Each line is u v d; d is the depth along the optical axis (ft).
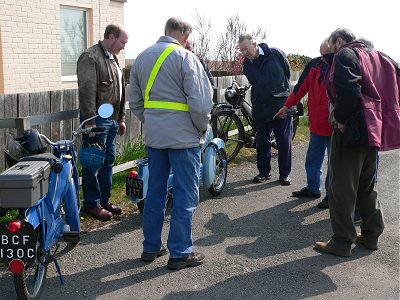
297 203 19.77
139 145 24.73
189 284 13.06
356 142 13.33
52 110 20.48
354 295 12.55
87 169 16.81
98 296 12.42
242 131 25.84
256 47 21.35
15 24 29.50
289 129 21.98
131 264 14.19
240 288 12.86
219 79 32.04
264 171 22.90
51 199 12.32
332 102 13.96
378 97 13.62
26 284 11.91
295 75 41.96
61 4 32.50
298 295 12.52
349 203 14.26
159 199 14.21
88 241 15.72
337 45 14.65
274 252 15.10
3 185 10.71
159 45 13.65
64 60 34.14
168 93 13.32
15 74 29.86
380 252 15.05
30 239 10.64
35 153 12.84
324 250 14.94
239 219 17.98
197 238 16.17
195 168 13.78
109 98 16.87
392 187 21.88
